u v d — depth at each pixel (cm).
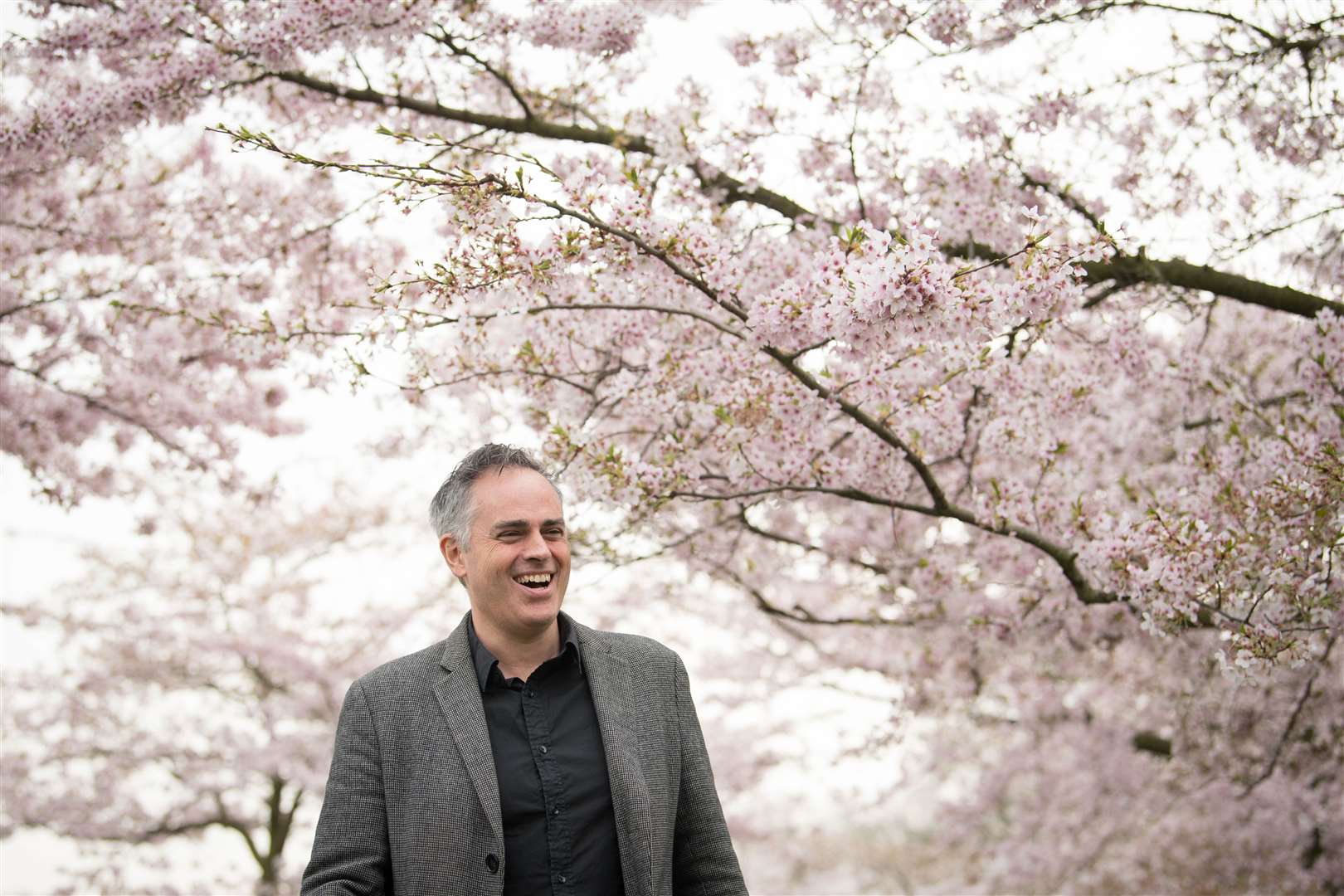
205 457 628
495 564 223
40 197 543
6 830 948
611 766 216
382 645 1073
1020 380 412
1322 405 443
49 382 564
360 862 209
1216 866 859
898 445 379
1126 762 796
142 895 998
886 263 274
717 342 419
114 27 429
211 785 1002
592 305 336
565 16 421
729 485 424
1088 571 417
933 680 665
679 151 436
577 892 208
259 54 419
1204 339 504
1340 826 737
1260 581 366
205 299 555
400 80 470
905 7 422
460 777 211
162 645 1022
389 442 477
